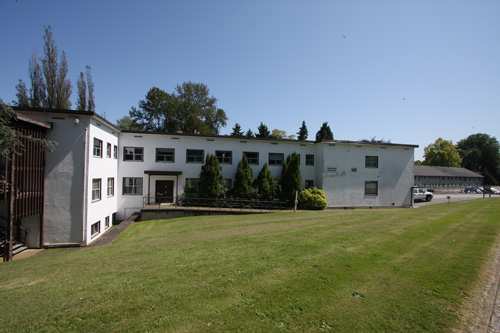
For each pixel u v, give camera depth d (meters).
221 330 3.68
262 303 4.42
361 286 5.03
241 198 20.97
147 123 55.56
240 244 8.59
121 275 5.93
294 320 3.92
